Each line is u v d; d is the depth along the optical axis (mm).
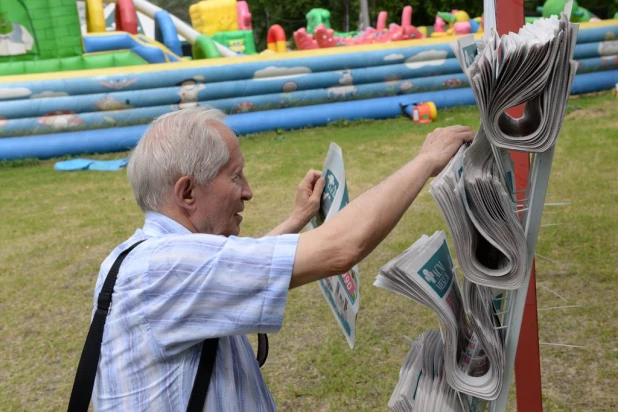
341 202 1704
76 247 6078
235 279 1319
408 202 1402
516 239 1339
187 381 1371
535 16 17766
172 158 1422
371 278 4887
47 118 10469
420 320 4199
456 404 1609
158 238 1397
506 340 1515
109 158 10484
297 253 1331
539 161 1361
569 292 4344
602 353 3588
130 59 11414
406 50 12125
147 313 1346
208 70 11125
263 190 7672
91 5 12180
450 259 1653
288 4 38031
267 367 3762
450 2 31984
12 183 9094
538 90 1235
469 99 12469
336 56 11805
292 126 11648
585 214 5770
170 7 40031
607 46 12734
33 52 10820
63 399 3607
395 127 11328
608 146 8414
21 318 4625
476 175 1337
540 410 1887
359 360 3744
